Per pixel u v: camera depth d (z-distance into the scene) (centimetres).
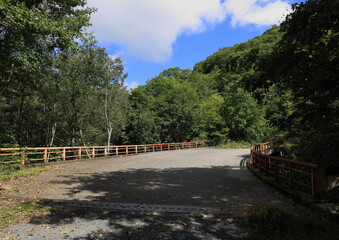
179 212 528
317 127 671
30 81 1606
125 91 3256
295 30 538
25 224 451
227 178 968
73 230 425
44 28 967
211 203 610
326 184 563
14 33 1004
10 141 2103
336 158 757
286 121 695
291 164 701
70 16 1403
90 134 3153
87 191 734
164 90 5088
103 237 397
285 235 406
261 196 681
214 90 5491
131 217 496
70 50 1295
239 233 418
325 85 491
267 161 934
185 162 1523
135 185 827
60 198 647
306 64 496
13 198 633
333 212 487
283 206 546
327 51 484
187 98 4084
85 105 2850
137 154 2156
